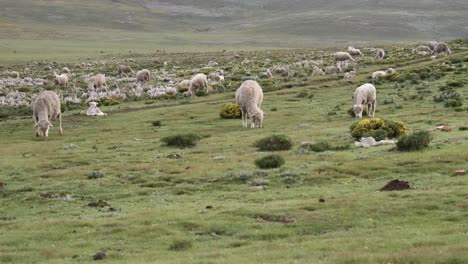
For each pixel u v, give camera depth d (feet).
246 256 57.57
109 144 146.30
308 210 75.66
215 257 58.13
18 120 201.36
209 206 80.64
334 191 87.15
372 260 52.54
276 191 89.97
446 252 53.78
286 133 149.69
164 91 256.11
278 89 263.49
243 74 325.62
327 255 56.03
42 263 59.11
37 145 147.33
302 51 565.53
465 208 72.23
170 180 102.12
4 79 333.62
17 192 97.50
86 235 69.21
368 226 67.87
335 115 180.75
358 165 101.14
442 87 215.92
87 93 263.49
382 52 377.30
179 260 57.00
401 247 57.82
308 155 115.24
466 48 386.93
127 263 56.95
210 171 105.81
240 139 143.84
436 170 94.48
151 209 81.30
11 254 62.54
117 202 89.30
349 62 356.59
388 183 86.12
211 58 504.02
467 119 149.69
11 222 78.23
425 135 109.81
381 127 132.16
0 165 119.96
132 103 237.04
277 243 63.05
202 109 207.00
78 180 104.88
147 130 170.60
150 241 66.08
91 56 588.91
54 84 302.66
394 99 204.03
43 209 85.76
